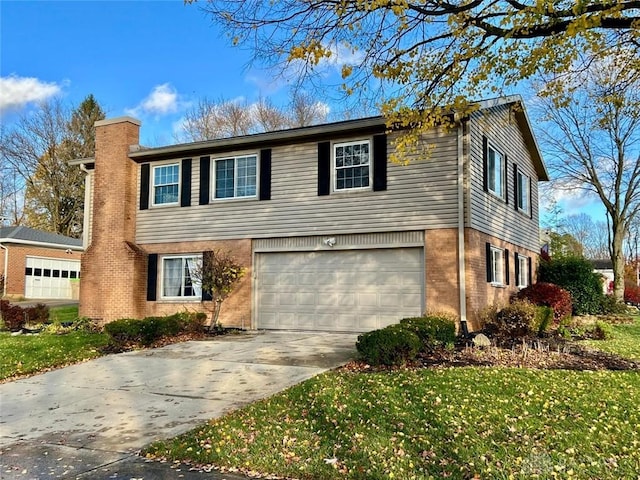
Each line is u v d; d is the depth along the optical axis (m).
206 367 9.41
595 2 6.86
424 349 9.64
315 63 7.75
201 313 14.38
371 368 8.63
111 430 6.08
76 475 4.73
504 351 10.03
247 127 36.62
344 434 5.41
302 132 14.04
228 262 14.46
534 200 19.58
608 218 27.98
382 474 4.43
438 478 4.33
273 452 5.05
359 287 13.58
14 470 4.92
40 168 39.44
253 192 15.08
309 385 7.45
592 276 19.12
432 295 12.41
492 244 14.04
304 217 14.20
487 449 4.88
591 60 9.34
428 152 11.19
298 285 14.38
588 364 8.88
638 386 7.07
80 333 14.20
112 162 16.62
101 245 16.47
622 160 23.27
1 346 12.20
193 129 37.53
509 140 16.34
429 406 6.17
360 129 13.46
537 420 5.64
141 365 9.91
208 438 5.51
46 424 6.48
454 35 8.11
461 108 9.18
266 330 14.58
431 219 12.59
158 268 16.20
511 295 15.55
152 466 4.89
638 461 4.60
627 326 15.95
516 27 7.14
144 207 16.53
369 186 13.43
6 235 29.67
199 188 15.80
